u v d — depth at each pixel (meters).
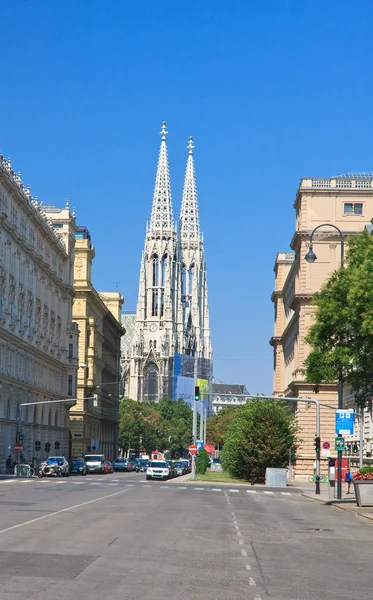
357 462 102.69
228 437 118.94
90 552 24.66
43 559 22.67
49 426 134.25
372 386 55.12
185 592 18.50
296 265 123.00
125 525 34.09
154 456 197.50
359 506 53.75
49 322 133.62
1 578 19.16
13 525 32.09
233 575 21.41
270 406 104.81
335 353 52.25
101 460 135.38
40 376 128.25
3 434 106.56
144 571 21.39
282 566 23.66
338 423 62.25
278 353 163.00
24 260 116.06
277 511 49.50
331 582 21.06
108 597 17.44
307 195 114.06
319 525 39.50
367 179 118.12
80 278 165.12
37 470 113.38
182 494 66.81
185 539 29.59
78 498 53.50
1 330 102.38
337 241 113.38
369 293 49.91
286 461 103.31
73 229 151.12
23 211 115.81
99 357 182.88
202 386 170.88
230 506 52.69
